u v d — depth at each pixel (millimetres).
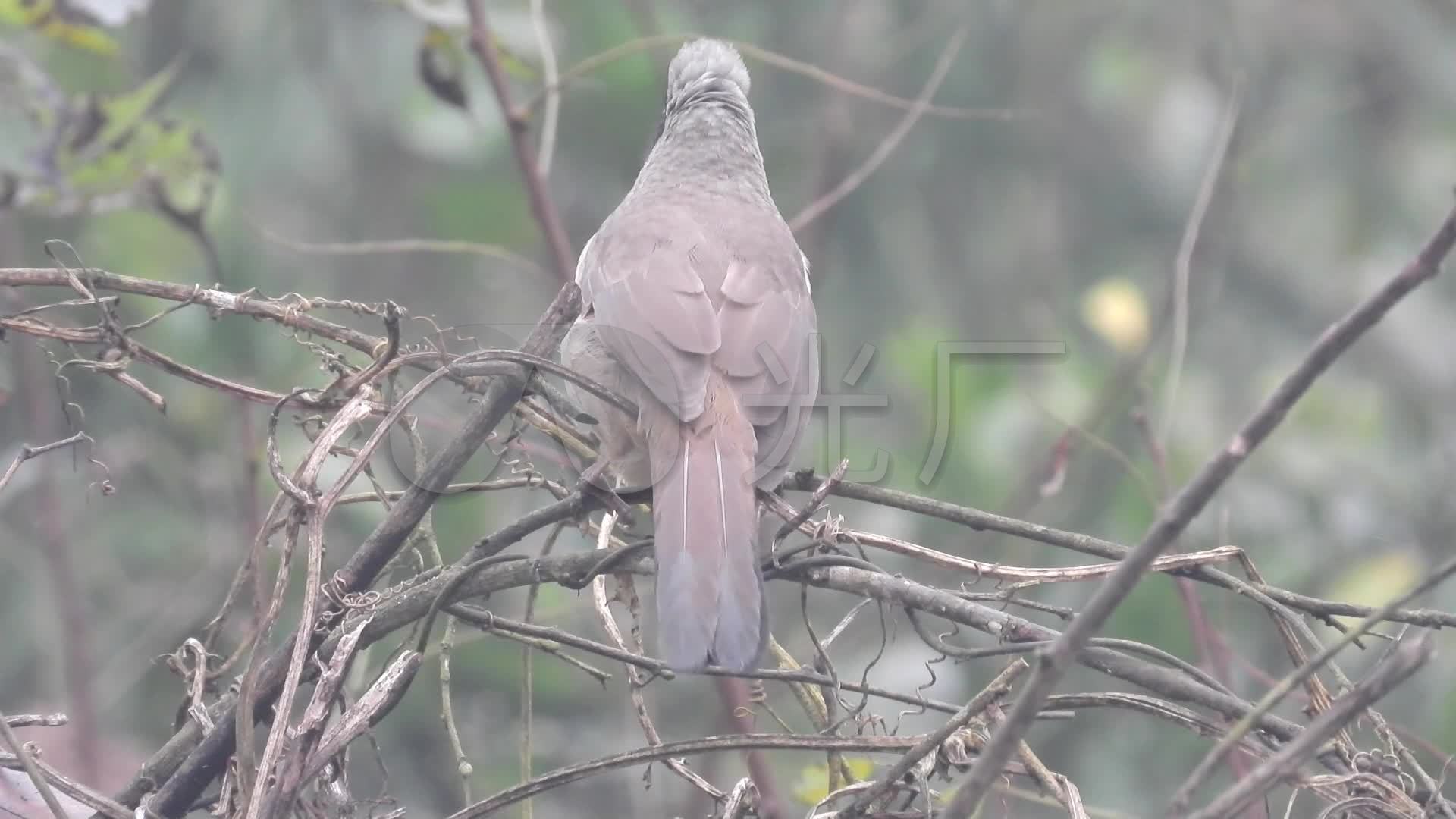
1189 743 10820
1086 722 11070
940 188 14375
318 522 6355
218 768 6762
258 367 11586
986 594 6965
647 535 7719
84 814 6770
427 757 11195
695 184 8906
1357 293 14188
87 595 11414
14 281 6828
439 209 13078
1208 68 14516
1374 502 12070
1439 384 13812
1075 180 14547
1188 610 9359
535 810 11039
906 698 6680
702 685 11398
